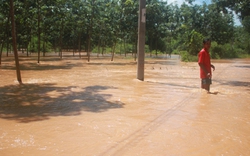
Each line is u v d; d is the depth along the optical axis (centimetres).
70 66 1842
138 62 1079
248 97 716
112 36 3381
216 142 373
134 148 345
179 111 547
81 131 409
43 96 702
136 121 468
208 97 709
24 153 324
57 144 355
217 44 4122
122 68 1712
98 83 965
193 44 3372
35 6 2094
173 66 2047
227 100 672
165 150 341
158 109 562
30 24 2620
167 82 1027
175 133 407
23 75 1225
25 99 660
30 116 498
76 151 332
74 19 2891
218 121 477
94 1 2542
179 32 4812
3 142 360
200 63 796
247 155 331
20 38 3372
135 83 977
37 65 1884
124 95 726
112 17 2677
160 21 3344
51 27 2947
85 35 5206
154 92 780
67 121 464
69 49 6100
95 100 653
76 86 886
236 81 1109
